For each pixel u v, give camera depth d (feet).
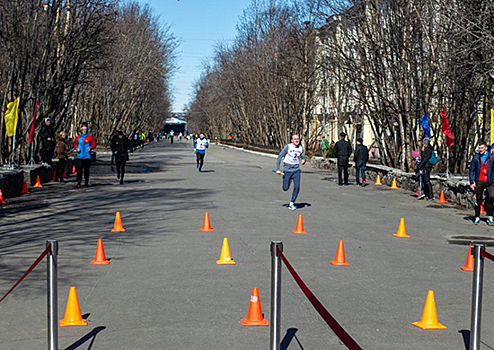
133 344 19.12
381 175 88.38
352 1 91.91
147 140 383.45
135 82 214.07
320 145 183.42
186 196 64.64
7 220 45.88
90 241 37.45
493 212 48.19
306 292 15.60
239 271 29.66
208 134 472.44
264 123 209.56
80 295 25.03
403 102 88.38
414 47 85.46
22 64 83.05
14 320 21.59
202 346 18.98
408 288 27.04
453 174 81.97
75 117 190.39
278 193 70.08
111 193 67.15
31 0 82.07
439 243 39.22
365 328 21.11
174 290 25.91
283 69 170.40
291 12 169.17
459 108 87.92
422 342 19.70
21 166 77.15
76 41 95.96
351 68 96.53
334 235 41.42
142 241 37.68
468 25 61.98
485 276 29.91
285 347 19.07
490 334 20.74
